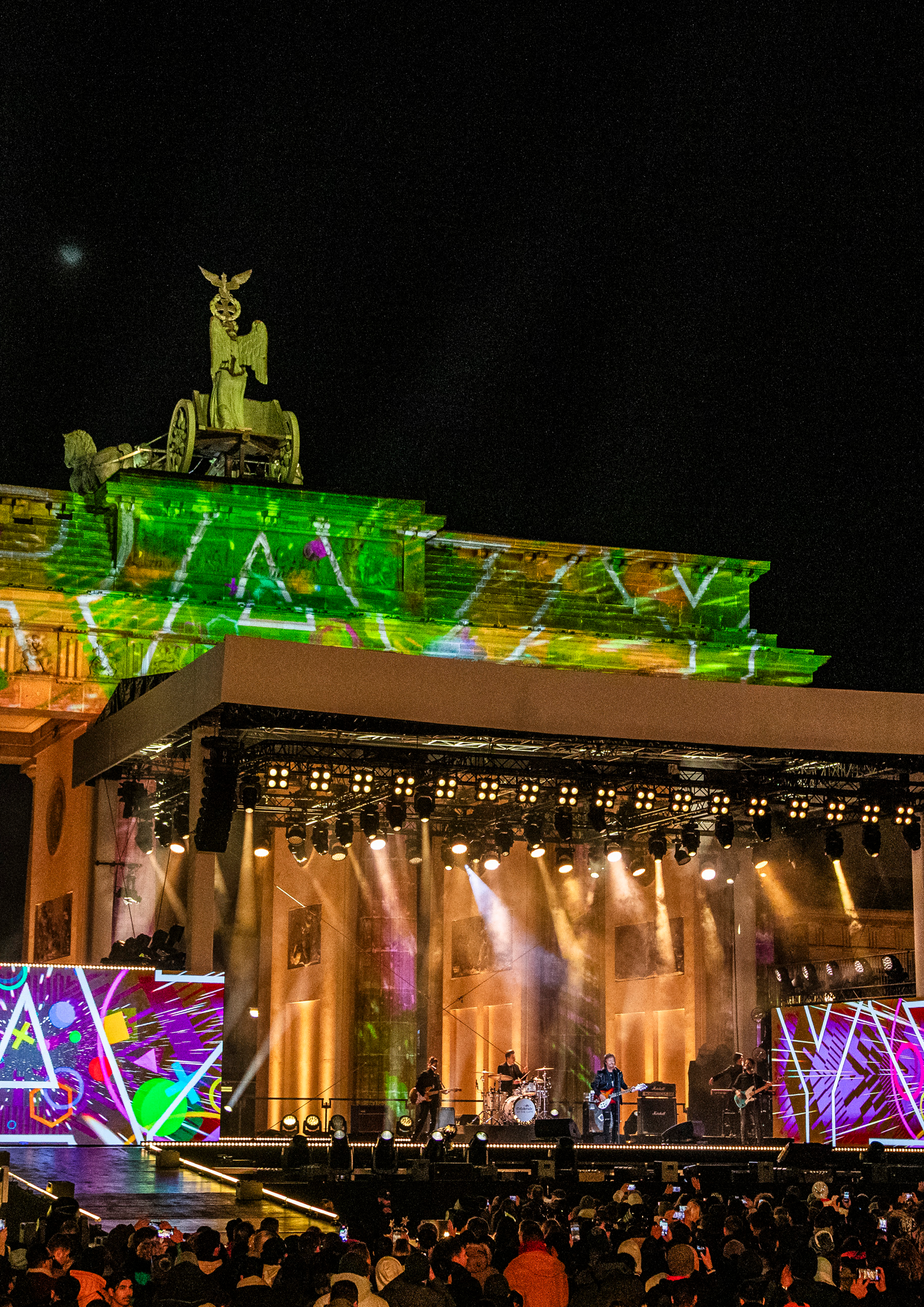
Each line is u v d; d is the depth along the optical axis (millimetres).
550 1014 48750
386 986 47406
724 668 49781
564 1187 29625
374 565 46844
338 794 40344
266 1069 50125
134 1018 35062
